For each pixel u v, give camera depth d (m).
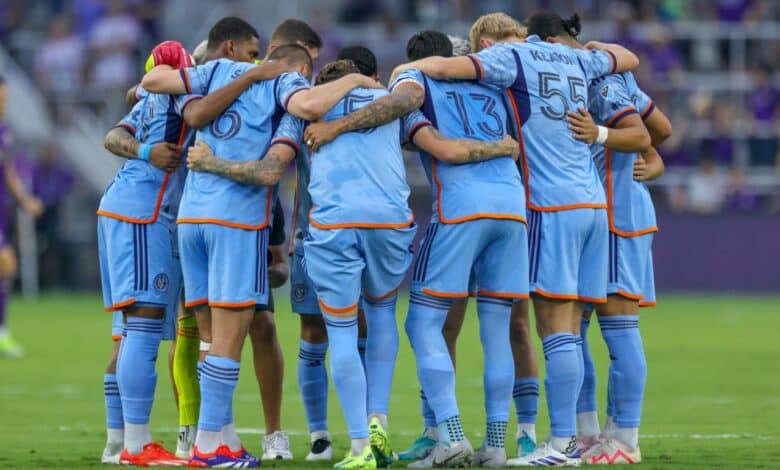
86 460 25.72
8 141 52.38
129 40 89.25
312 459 26.41
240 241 24.05
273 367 26.75
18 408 36.06
